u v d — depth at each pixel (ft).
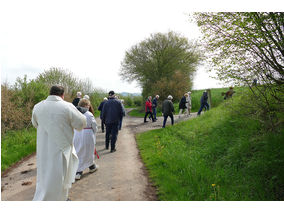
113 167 15.12
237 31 14.55
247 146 14.75
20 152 19.63
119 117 20.10
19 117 29.01
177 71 80.89
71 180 9.39
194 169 13.33
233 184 11.93
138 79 93.56
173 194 10.47
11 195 11.03
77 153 13.24
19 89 34.12
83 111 13.62
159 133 26.27
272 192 10.64
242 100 17.56
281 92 14.32
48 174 8.49
